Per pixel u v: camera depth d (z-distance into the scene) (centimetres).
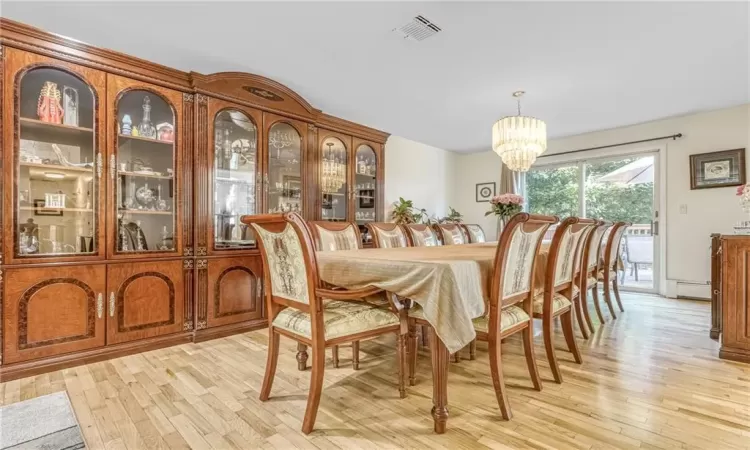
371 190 418
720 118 378
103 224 230
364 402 170
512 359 225
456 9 202
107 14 202
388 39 234
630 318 320
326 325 151
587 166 478
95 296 225
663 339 261
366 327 159
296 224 141
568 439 138
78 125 226
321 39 234
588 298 409
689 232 399
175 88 261
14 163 200
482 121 417
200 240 269
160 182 263
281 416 157
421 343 256
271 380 172
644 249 437
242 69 280
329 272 175
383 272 153
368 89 322
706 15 206
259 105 304
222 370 209
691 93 331
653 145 420
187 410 162
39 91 213
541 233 175
